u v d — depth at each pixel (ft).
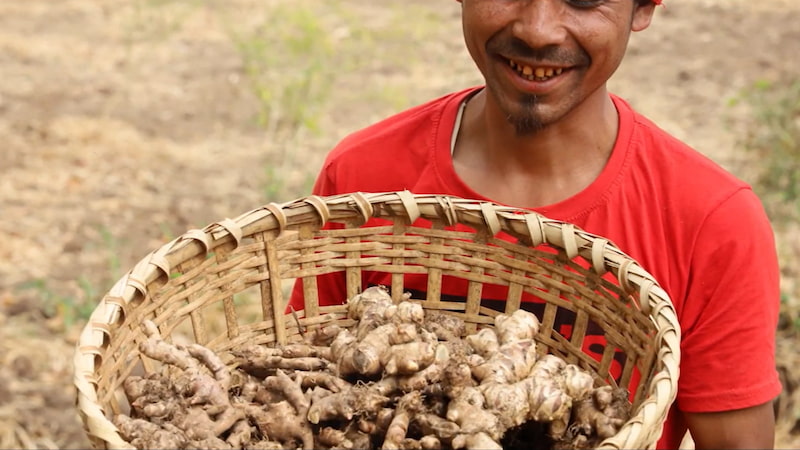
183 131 24.21
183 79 27.37
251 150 23.34
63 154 22.58
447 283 7.98
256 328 7.68
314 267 7.72
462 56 29.55
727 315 7.27
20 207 20.26
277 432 7.10
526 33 6.82
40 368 15.65
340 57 28.89
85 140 23.31
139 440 6.38
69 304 16.78
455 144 8.23
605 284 7.06
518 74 7.13
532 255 7.42
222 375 7.07
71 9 33.53
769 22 32.45
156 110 25.29
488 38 7.07
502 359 6.97
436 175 8.11
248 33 30.94
